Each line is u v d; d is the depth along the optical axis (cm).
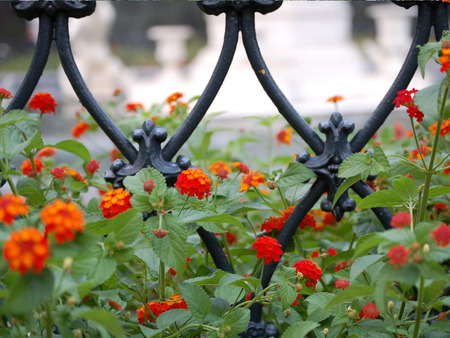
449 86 144
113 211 149
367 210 209
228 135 830
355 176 159
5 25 2756
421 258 114
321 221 260
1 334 130
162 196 148
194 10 3027
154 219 143
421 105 148
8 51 2759
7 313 118
